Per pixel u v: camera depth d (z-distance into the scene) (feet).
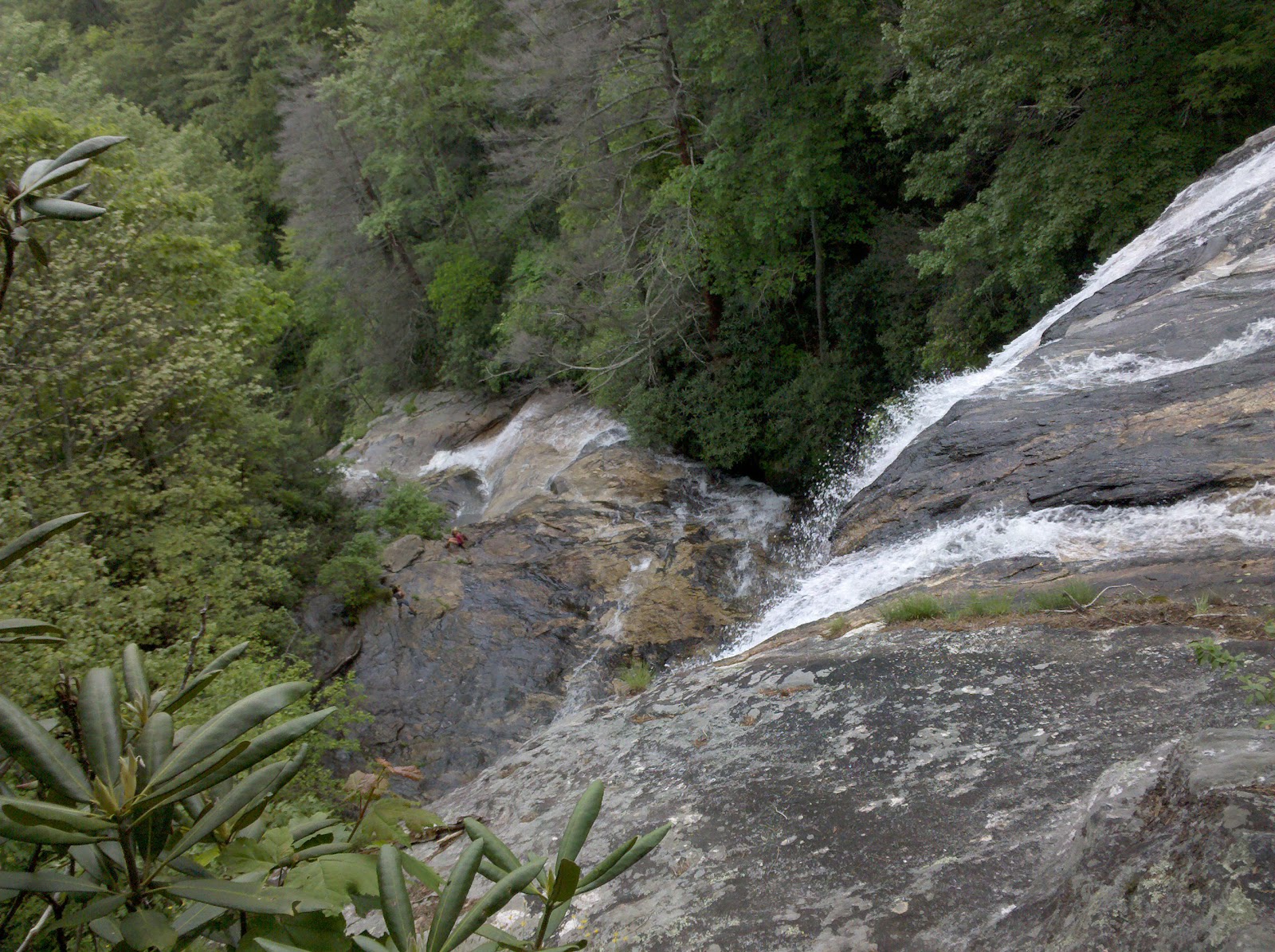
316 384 130.52
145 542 43.19
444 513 74.13
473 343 103.09
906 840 9.07
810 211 65.57
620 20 74.79
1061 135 46.91
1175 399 22.17
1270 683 10.37
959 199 66.44
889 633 16.02
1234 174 35.09
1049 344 29.09
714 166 66.69
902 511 23.57
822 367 68.44
